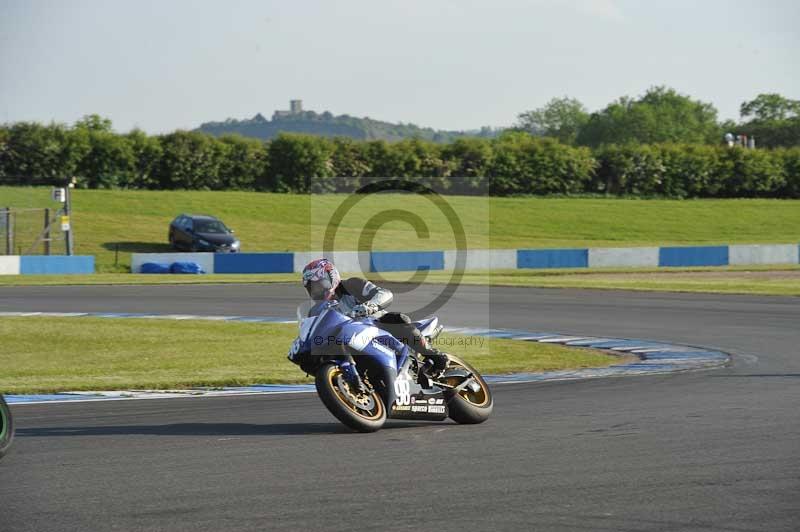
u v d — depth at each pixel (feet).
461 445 90.43
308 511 65.77
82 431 100.17
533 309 276.00
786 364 164.55
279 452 87.30
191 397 129.70
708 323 238.27
